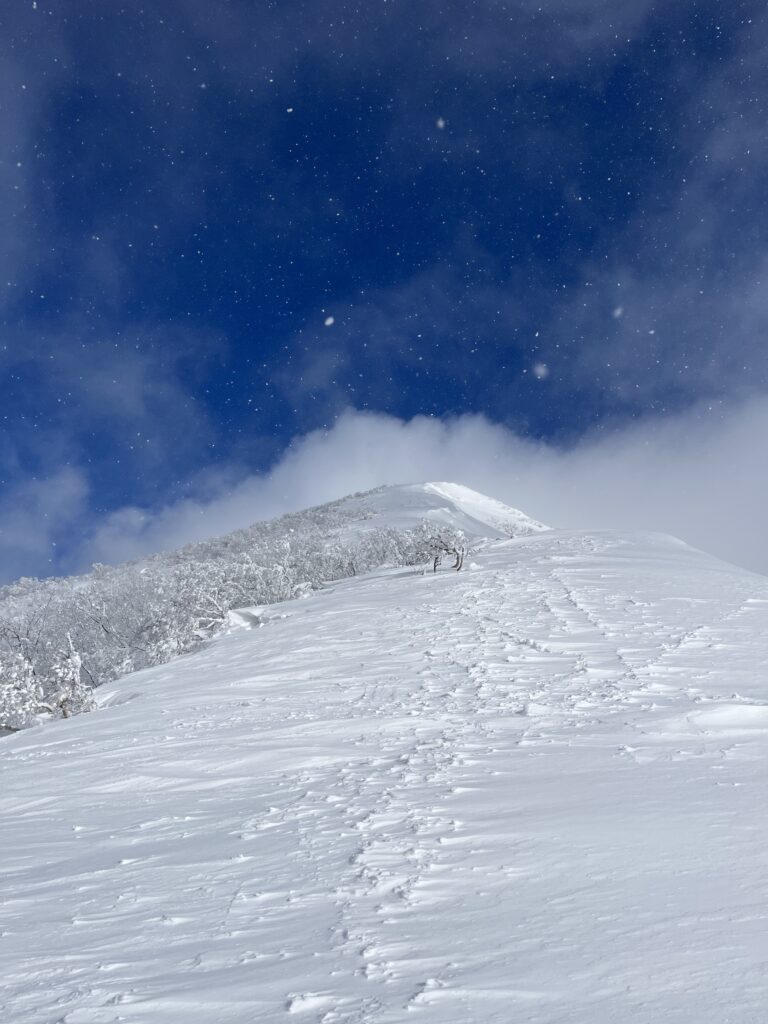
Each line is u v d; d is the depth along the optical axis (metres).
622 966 2.77
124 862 5.12
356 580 34.47
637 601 19.50
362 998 2.67
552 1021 2.40
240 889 4.23
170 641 26.05
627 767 6.57
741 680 10.88
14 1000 2.96
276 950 3.26
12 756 10.81
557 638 15.63
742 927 3.04
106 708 14.99
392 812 5.67
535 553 32.91
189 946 3.43
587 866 4.06
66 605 36.03
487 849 4.55
